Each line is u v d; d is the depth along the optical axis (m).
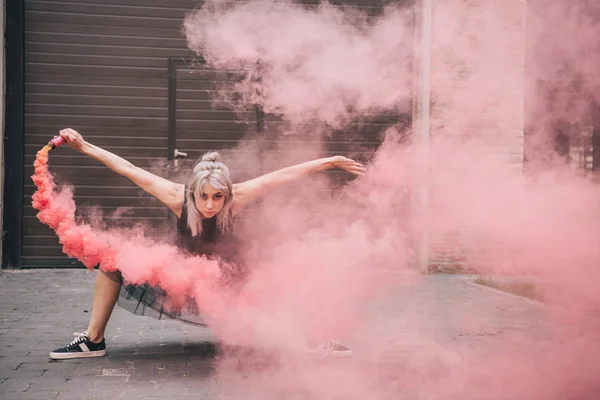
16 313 4.84
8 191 7.25
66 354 3.52
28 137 7.33
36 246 7.34
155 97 7.48
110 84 7.42
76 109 7.38
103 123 7.42
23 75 7.25
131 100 7.45
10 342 3.90
